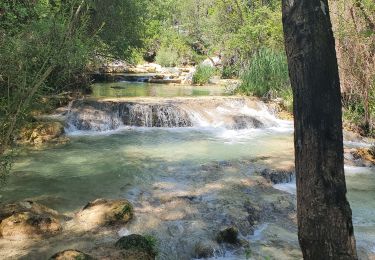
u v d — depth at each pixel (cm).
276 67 1622
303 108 250
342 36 1145
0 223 551
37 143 1049
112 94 1727
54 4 1006
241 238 563
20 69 557
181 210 634
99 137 1172
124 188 736
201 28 3128
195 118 1372
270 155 973
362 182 814
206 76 2305
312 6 247
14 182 761
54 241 528
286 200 689
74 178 792
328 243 245
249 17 2159
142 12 1859
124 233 559
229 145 1090
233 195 698
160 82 2372
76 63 833
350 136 1176
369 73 1101
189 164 892
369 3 1062
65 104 1360
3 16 680
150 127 1338
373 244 557
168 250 526
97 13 1593
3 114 564
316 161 246
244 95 1694
